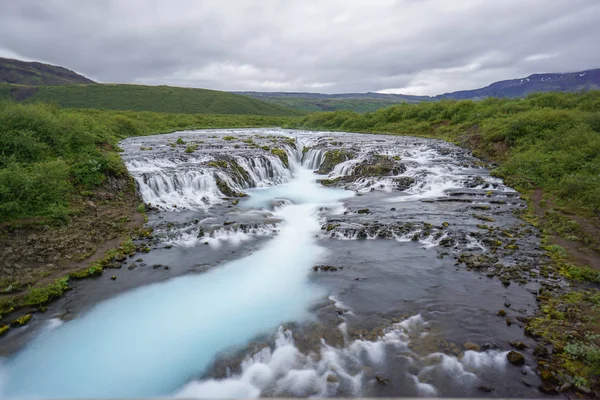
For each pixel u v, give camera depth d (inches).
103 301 407.5
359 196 843.4
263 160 1057.5
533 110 1406.3
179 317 380.8
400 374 288.2
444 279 437.4
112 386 293.4
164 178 803.4
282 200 800.9
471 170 1011.3
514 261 470.3
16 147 667.4
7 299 389.4
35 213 553.6
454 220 630.5
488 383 273.7
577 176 727.7
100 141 1049.5
